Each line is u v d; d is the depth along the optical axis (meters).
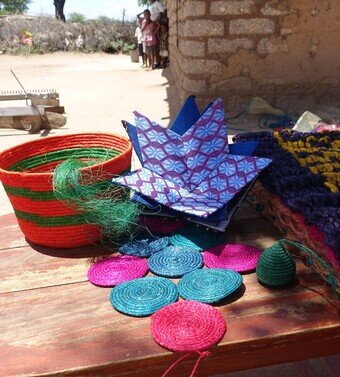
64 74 11.00
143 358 0.98
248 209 1.63
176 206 1.39
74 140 1.69
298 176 1.37
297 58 5.13
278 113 5.05
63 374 0.96
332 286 1.13
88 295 1.19
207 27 4.98
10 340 1.05
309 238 1.21
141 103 6.70
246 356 1.03
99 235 1.42
